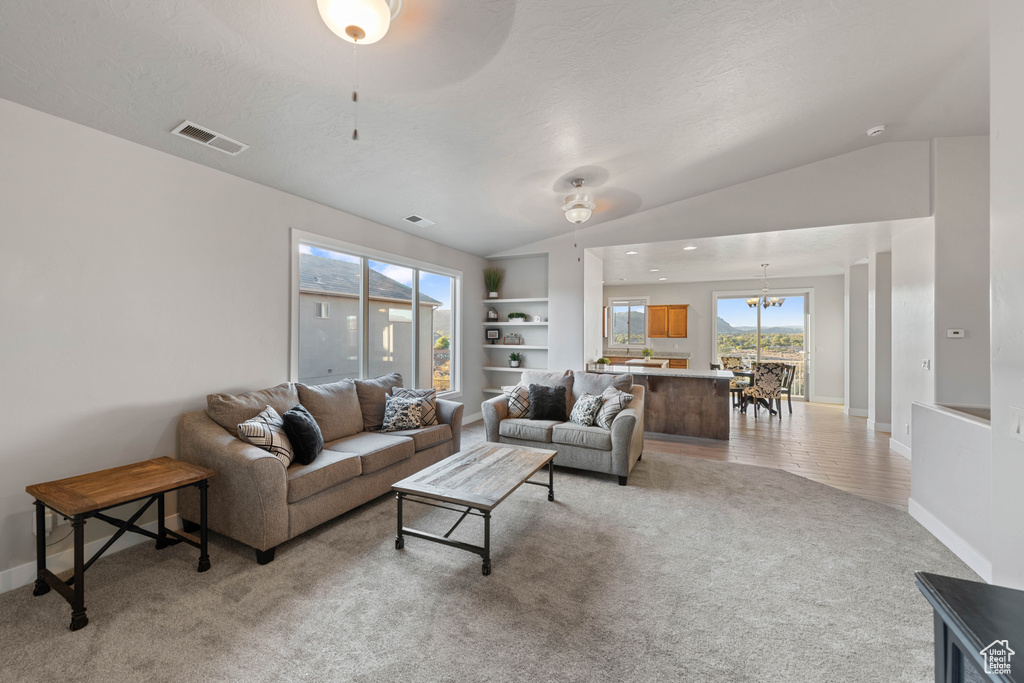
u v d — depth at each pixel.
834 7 2.12
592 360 5.77
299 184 3.34
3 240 2.07
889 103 3.16
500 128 2.86
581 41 2.12
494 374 6.54
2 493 2.08
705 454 4.59
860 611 1.96
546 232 5.41
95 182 2.38
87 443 2.36
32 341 2.17
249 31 1.83
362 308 4.36
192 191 2.84
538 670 1.59
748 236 4.55
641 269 7.21
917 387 4.27
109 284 2.44
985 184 3.72
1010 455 1.57
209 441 2.52
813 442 5.12
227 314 3.05
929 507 2.78
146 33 1.79
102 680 1.55
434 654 1.68
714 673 1.58
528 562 2.37
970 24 2.31
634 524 2.85
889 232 4.41
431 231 4.87
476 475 2.61
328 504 2.70
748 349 8.95
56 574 2.25
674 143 3.35
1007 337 1.57
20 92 2.03
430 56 2.09
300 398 3.30
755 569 2.30
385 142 2.90
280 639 1.76
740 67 2.50
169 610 1.95
